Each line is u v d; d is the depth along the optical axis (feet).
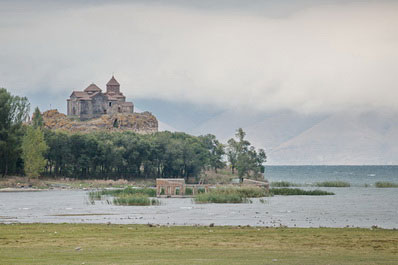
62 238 358.64
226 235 373.81
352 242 339.57
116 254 287.89
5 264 255.91
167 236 368.89
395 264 257.34
